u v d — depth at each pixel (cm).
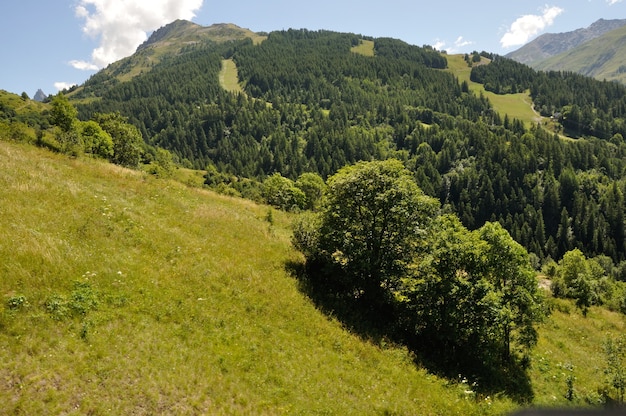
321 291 1875
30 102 19125
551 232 13300
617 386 1608
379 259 1845
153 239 1722
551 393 1584
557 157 15438
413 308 1750
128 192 2283
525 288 1703
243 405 1051
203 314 1351
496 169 15050
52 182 1884
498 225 1753
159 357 1093
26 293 1111
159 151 9800
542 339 2120
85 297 1185
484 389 1494
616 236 12144
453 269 1684
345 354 1449
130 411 916
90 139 5444
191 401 998
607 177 14762
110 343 1078
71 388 916
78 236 1484
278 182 5978
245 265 1820
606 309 3134
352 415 1118
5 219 1391
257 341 1328
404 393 1309
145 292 1336
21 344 973
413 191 1869
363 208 1919
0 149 2200
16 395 860
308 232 2103
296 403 1112
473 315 1609
